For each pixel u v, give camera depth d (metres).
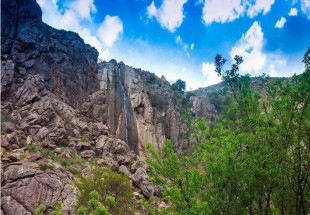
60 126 56.56
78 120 64.38
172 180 14.26
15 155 40.84
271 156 13.91
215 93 115.94
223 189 14.45
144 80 106.31
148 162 14.78
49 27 82.44
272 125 14.38
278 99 14.54
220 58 16.19
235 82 15.90
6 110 53.91
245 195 14.17
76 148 55.81
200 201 13.94
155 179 14.62
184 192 13.84
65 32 82.94
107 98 80.00
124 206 33.03
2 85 57.62
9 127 49.12
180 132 86.81
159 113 89.31
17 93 58.50
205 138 15.82
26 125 52.97
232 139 14.76
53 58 69.94
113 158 57.97
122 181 34.97
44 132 53.50
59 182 36.16
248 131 15.53
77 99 72.00
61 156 49.47
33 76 61.91
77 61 77.00
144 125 81.69
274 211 15.29
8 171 34.69
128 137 76.50
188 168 14.57
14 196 32.59
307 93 13.52
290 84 14.49
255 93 15.77
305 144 13.88
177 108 99.31
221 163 14.28
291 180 14.28
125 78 89.88
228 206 14.12
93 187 32.94
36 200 33.44
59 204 13.11
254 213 14.88
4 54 64.12
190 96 118.75
